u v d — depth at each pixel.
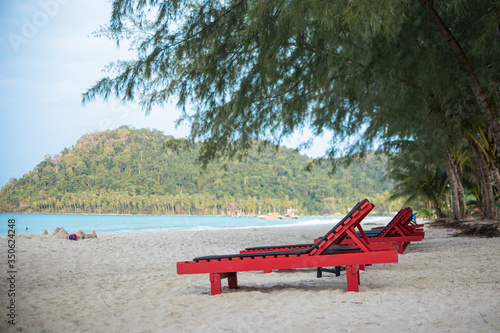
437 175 21.39
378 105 9.71
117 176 138.50
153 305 3.72
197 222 71.81
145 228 46.38
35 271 6.32
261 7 5.86
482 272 4.77
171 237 14.52
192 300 3.91
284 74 8.57
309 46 8.11
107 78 7.78
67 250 9.38
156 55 7.76
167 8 7.30
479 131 11.49
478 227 11.59
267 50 6.88
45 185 121.12
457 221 16.34
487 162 13.07
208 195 142.62
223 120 9.27
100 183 133.12
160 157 149.12
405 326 2.62
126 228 46.72
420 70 7.79
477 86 7.55
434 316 2.83
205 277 5.60
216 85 8.44
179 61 8.19
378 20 4.57
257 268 4.14
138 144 148.12
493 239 9.42
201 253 9.29
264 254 4.17
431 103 9.21
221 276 4.30
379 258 3.96
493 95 8.34
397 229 7.97
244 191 146.50
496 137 7.66
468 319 2.68
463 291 3.69
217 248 10.52
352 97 9.84
